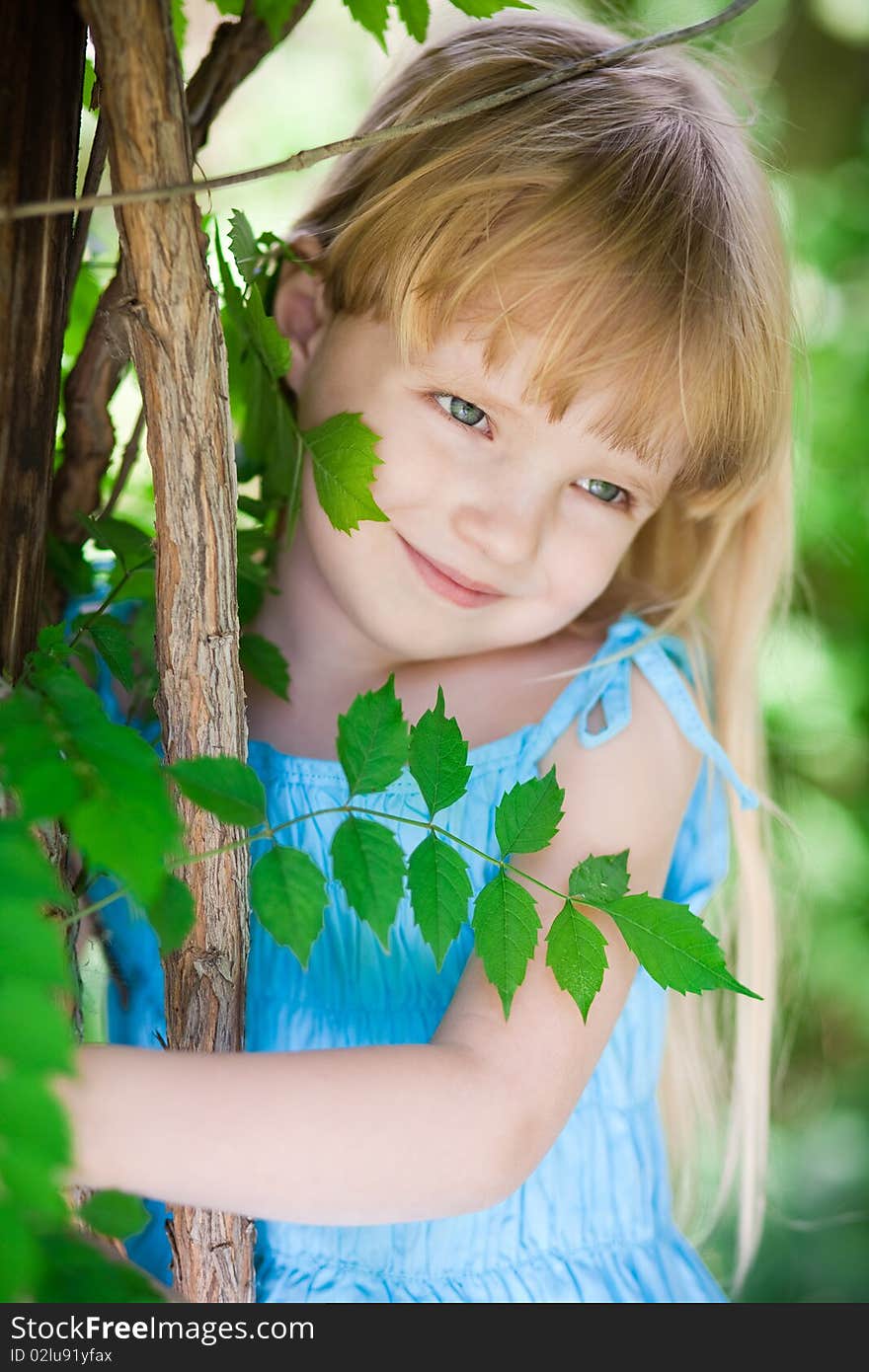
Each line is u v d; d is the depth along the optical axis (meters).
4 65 0.53
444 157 0.83
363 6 0.66
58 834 0.61
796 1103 2.36
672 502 1.03
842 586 2.46
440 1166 0.67
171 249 0.51
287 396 0.94
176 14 0.80
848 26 2.59
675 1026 1.21
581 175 0.81
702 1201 1.56
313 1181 0.62
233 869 0.62
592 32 0.94
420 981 0.90
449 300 0.80
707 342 0.84
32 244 0.55
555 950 0.60
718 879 1.04
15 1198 0.39
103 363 0.79
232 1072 0.62
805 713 2.33
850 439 2.40
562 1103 0.75
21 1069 0.39
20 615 0.59
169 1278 0.87
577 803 0.90
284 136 2.42
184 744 0.59
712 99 0.94
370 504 0.73
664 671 0.95
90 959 0.89
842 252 2.52
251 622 0.93
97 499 0.83
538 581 0.87
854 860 2.40
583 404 0.81
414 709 0.96
